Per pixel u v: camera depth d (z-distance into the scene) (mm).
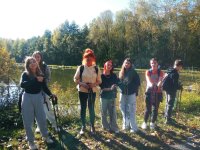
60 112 4473
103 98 3926
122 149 3453
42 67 3666
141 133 4023
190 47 28719
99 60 33812
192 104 5895
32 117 3266
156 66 4277
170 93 4559
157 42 29781
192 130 4316
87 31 39844
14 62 10102
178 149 3545
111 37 33844
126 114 4125
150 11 29547
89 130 4004
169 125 4508
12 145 3447
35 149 3293
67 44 39938
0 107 4469
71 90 6234
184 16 28266
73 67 33844
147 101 4230
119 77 4035
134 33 30719
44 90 3340
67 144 3514
